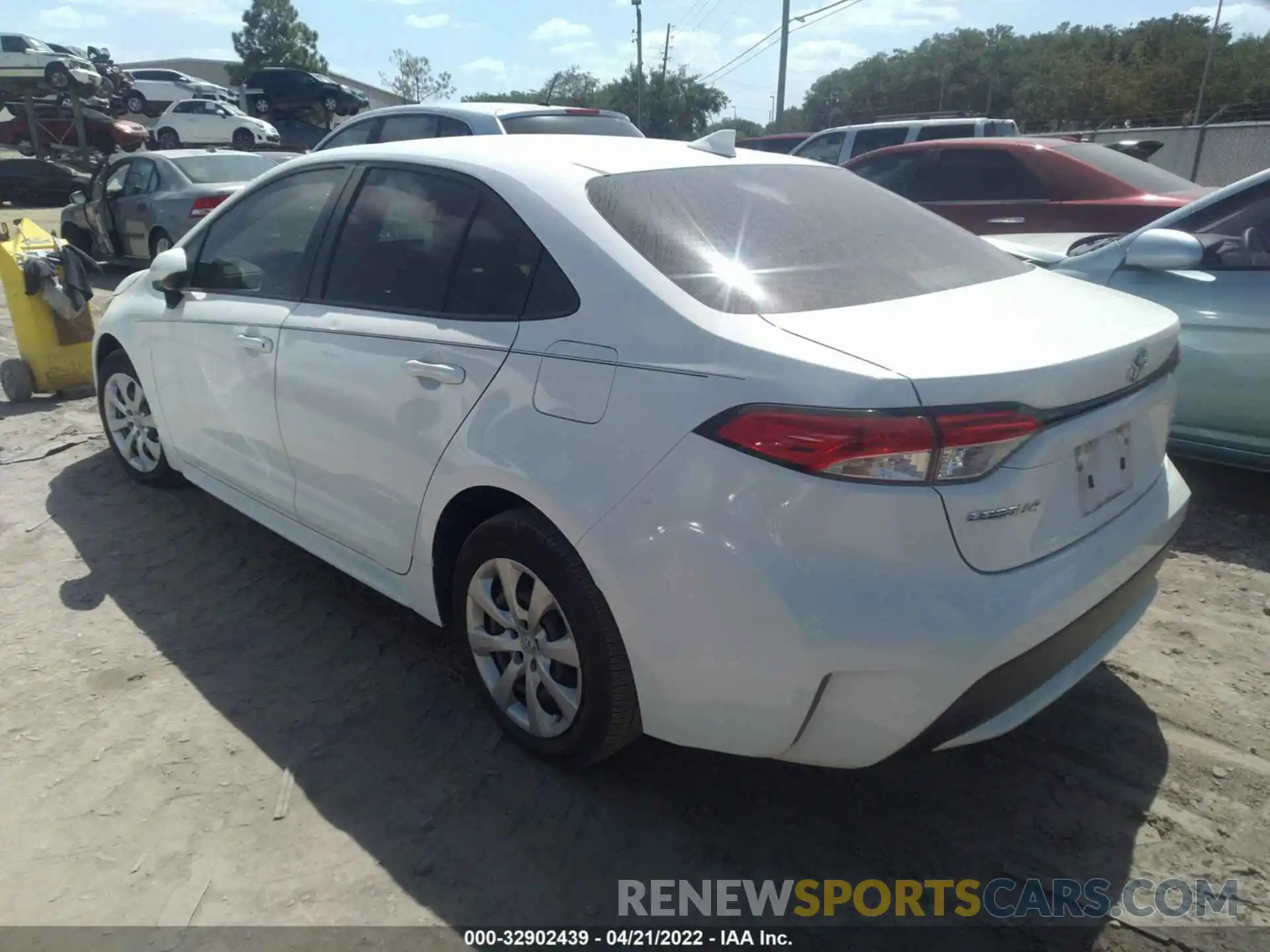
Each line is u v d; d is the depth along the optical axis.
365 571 3.29
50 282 6.07
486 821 2.62
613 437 2.36
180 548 4.21
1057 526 2.27
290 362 3.34
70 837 2.54
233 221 3.90
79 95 23.70
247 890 2.38
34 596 3.78
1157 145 10.16
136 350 4.32
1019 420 2.11
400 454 2.92
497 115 8.05
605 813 2.66
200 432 4.00
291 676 3.28
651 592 2.29
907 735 2.17
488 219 2.85
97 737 2.94
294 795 2.71
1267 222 4.34
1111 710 3.08
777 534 2.11
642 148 3.15
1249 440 4.32
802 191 3.07
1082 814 2.64
